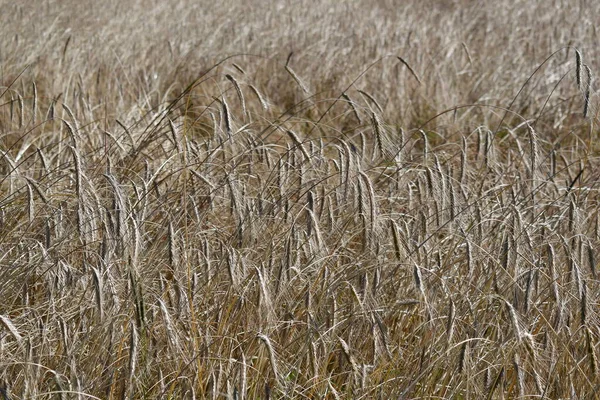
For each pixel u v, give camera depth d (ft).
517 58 66.49
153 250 28.45
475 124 54.49
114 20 72.43
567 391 26.27
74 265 29.58
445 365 26.58
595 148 48.60
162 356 26.25
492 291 29.37
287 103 61.77
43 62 60.08
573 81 61.36
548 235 32.04
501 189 35.22
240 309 26.81
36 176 38.34
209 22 76.07
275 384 25.64
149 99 53.72
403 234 30.48
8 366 24.95
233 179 29.84
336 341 27.09
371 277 28.55
